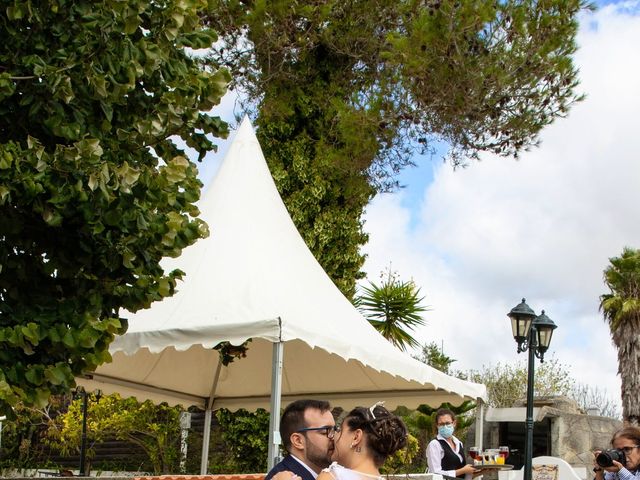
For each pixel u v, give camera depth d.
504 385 28.77
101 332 4.91
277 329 7.37
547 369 28.83
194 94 5.60
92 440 16.64
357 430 3.54
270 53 15.83
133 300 5.30
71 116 4.90
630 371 26.09
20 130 5.04
